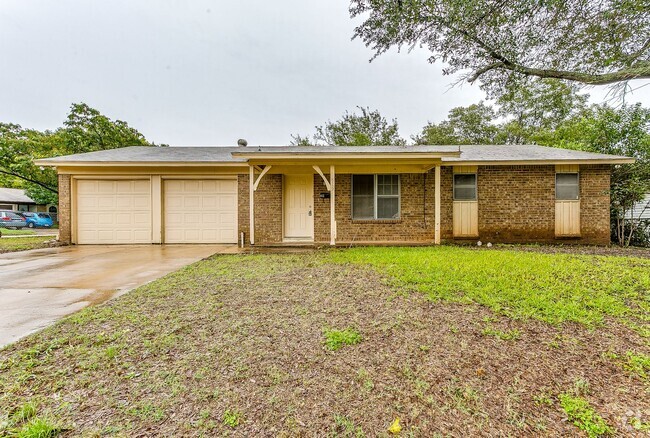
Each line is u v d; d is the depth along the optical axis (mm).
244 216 9914
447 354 2531
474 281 4398
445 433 1746
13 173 17531
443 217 9836
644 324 3062
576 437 1730
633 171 9219
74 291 4488
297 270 5496
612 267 5230
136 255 7750
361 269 5414
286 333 2920
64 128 18406
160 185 9906
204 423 1777
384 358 2480
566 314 3238
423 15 6562
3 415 1818
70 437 1657
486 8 6145
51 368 2328
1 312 3594
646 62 5871
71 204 9836
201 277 5039
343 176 9969
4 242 10727
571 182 9633
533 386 2152
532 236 9664
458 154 7871
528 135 22469
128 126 20188
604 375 2281
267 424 1783
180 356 2502
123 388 2090
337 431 1742
